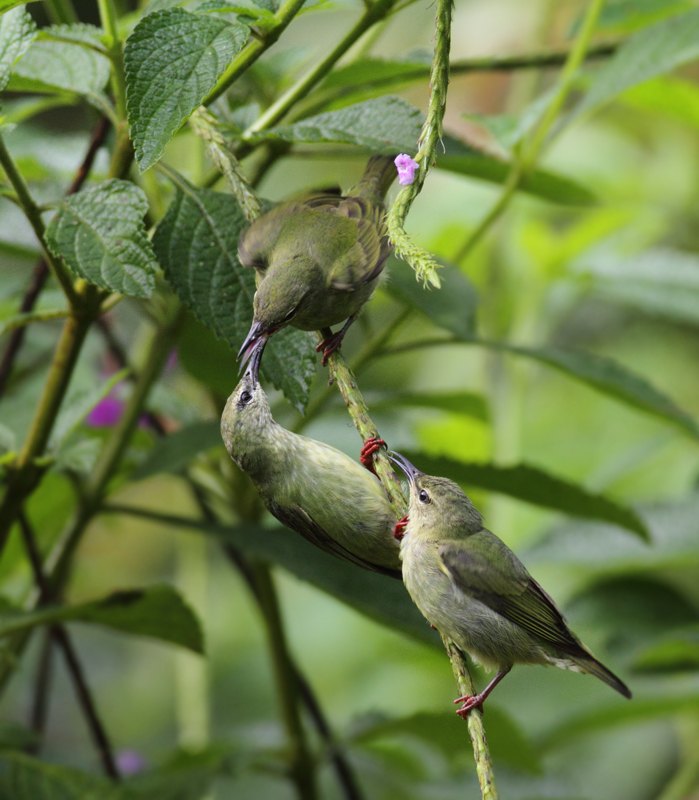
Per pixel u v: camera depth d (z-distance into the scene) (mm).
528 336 12766
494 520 12789
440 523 7082
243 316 6359
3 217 8320
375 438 6410
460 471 8445
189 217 6504
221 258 6453
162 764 9836
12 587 11367
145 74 5387
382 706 14117
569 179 9250
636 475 14000
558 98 8891
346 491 6965
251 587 9367
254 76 8414
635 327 15828
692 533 10141
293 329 6449
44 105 8844
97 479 8156
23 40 6074
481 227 9133
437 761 11766
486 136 13266
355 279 6762
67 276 6203
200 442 8125
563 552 10289
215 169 7480
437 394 9984
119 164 6293
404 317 8828
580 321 16094
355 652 15039
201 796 8430
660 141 15117
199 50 5484
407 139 6461
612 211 12438
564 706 13242
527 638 7082
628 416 14562
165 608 7664
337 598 7746
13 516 7258
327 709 14508
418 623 7781
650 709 9945
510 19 14047
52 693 16750
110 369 10914
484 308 12852
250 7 5824
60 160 9336
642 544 10148
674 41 8719
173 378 11141
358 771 11180
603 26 10125
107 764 8898
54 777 8164
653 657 10281
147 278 5562
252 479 7238
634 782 13570
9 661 8133
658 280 11461
